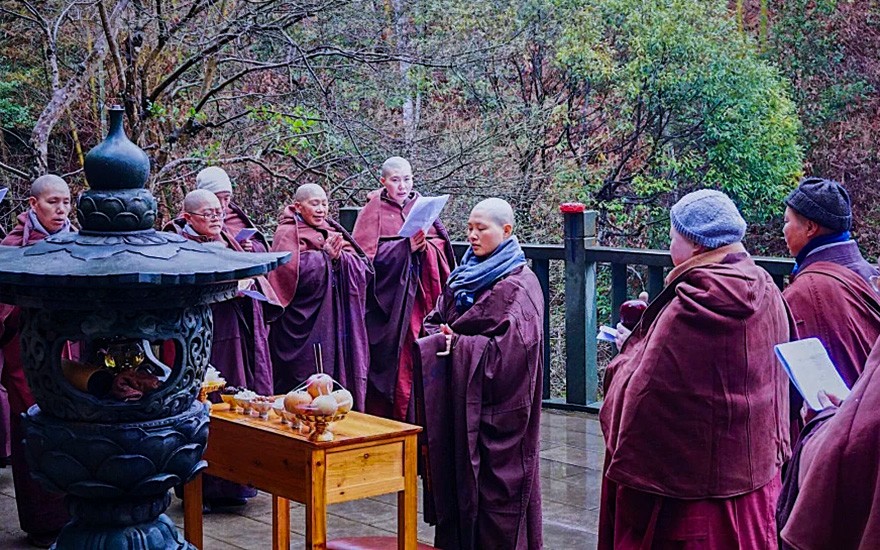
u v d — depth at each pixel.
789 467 3.11
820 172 17.80
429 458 4.44
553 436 6.36
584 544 4.73
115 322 2.94
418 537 4.96
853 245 4.00
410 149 12.10
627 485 3.55
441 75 13.68
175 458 3.06
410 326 6.09
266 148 11.33
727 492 3.48
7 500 5.64
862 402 2.51
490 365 4.39
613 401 3.69
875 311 3.90
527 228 14.01
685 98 15.02
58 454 2.99
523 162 13.88
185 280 2.87
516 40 13.52
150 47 10.80
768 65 17.03
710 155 15.36
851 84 17.77
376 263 6.09
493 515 4.40
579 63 14.67
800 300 3.90
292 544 4.81
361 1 11.27
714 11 15.57
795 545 2.54
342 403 3.72
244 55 11.17
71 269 2.85
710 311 3.45
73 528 3.14
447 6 12.48
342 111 11.58
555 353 13.57
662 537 3.55
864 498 2.47
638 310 3.94
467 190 12.59
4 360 4.86
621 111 15.23
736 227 3.57
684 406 3.47
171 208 11.35
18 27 10.80
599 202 15.64
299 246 5.87
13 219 10.93
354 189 11.41
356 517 5.19
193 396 3.12
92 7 10.22
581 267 6.82
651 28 14.70
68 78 11.29
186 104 11.27
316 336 5.85
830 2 17.86
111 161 3.05
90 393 3.05
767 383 3.53
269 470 3.87
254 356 5.44
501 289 4.46
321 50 10.98
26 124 11.30
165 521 3.21
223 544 4.85
